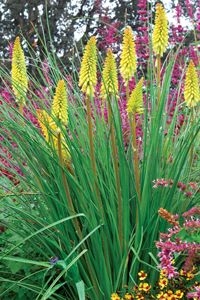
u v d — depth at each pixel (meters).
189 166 1.89
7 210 1.89
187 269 1.59
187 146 1.79
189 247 1.57
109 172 1.71
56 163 1.64
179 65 2.85
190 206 1.84
